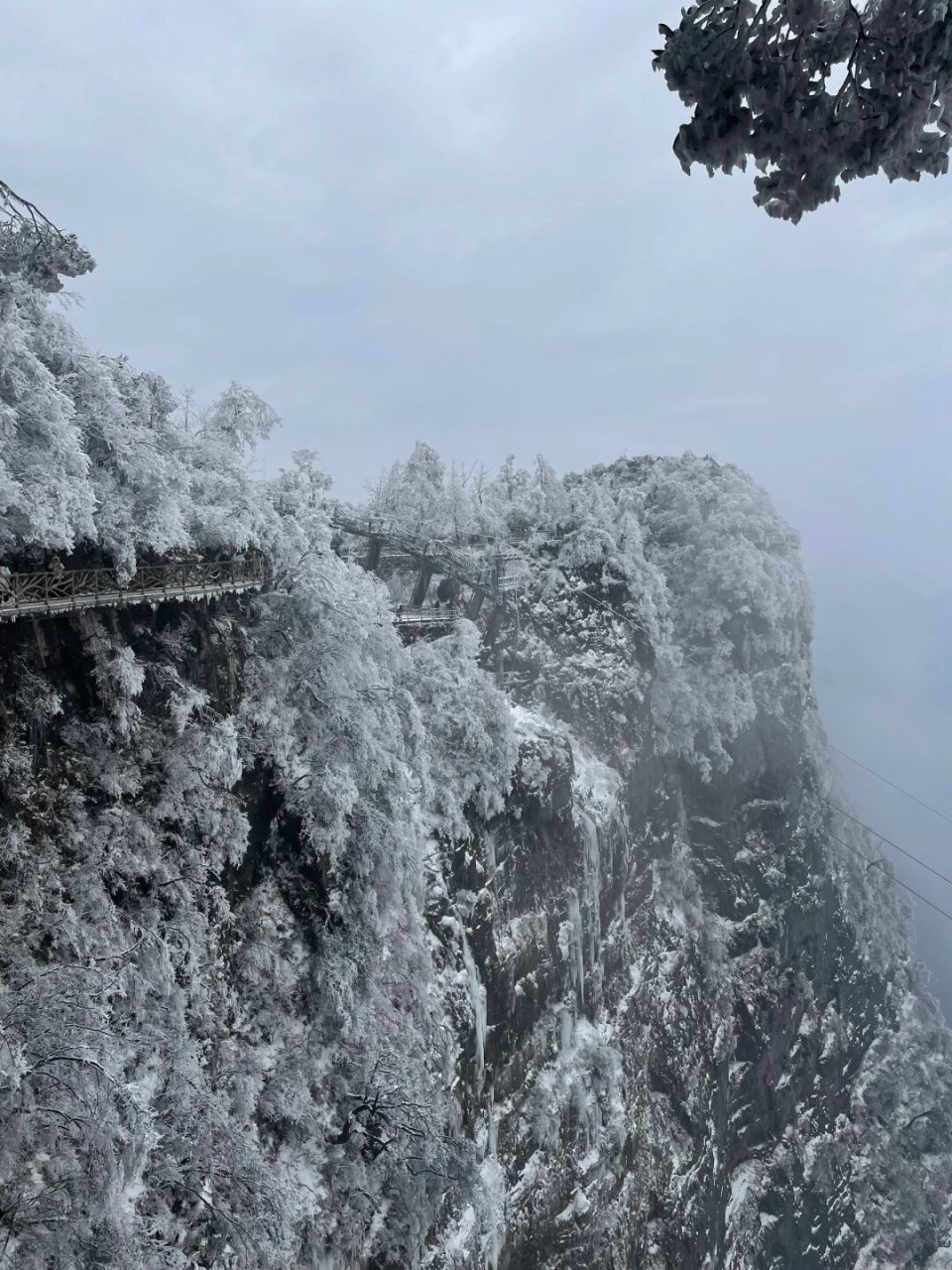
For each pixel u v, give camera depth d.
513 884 48.38
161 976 27.42
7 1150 21.41
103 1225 22.27
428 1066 37.09
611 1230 48.97
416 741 42.41
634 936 62.12
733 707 76.50
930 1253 78.62
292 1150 31.09
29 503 24.97
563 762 53.50
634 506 86.38
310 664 36.81
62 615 28.36
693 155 6.44
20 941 24.75
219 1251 25.81
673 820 71.75
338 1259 30.27
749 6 5.92
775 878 77.25
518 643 65.00
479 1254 38.81
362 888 35.72
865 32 5.73
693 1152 59.41
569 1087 48.66
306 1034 33.19
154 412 35.66
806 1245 69.88
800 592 89.69
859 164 5.87
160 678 31.16
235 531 34.12
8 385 26.23
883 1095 84.31
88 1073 22.69
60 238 31.55
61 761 27.81
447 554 65.38
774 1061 72.31
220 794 31.97
